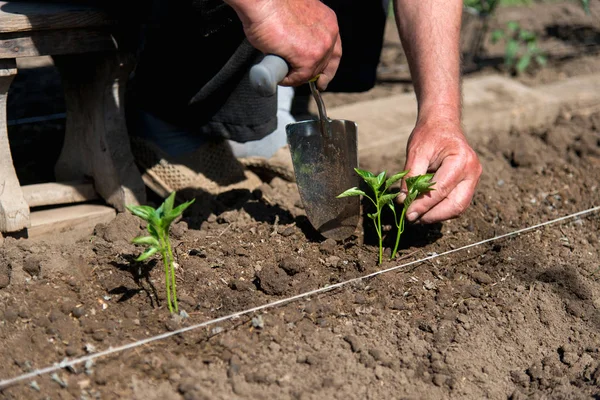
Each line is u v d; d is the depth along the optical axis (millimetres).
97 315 1232
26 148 1687
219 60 1425
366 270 1331
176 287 1283
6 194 1343
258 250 1360
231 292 1280
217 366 1182
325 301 1280
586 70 2291
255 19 1170
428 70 1339
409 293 1315
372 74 1646
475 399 1195
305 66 1206
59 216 1424
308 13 1205
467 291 1330
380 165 1723
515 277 1364
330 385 1174
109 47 1365
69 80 1452
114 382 1149
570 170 1693
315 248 1372
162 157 1503
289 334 1229
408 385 1195
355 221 1362
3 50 1289
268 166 1569
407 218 1298
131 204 1456
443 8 1350
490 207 1549
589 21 2738
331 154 1322
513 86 2021
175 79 1458
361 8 1562
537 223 1509
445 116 1319
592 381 1221
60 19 1312
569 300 1341
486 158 1747
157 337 1190
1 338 1196
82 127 1464
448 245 1412
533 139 1829
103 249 1324
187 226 1408
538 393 1205
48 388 1139
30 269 1280
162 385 1151
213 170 1536
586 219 1533
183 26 1407
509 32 2596
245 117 1467
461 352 1241
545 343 1280
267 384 1167
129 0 1346
